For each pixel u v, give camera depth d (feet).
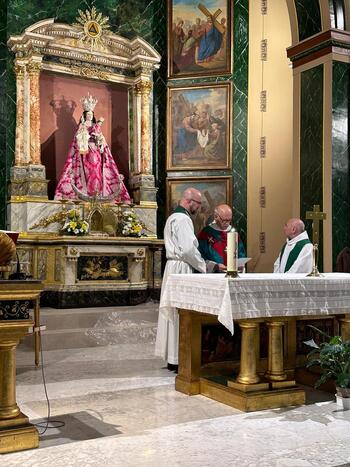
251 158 35.81
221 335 18.49
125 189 34.50
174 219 21.35
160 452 12.47
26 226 31.22
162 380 19.54
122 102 36.29
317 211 18.25
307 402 16.79
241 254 25.94
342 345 16.58
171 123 36.35
